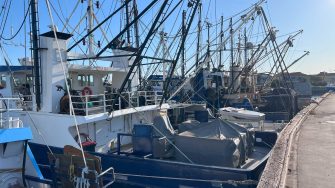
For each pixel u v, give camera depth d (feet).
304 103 85.81
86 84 38.73
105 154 27.07
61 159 23.34
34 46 32.27
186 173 23.44
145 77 47.91
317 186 15.81
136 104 36.68
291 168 18.97
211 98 73.82
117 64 41.39
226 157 24.88
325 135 31.63
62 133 29.50
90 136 31.01
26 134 25.14
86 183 22.06
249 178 21.48
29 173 25.86
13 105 34.32
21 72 38.24
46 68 32.45
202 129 27.53
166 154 28.02
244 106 70.49
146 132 28.99
